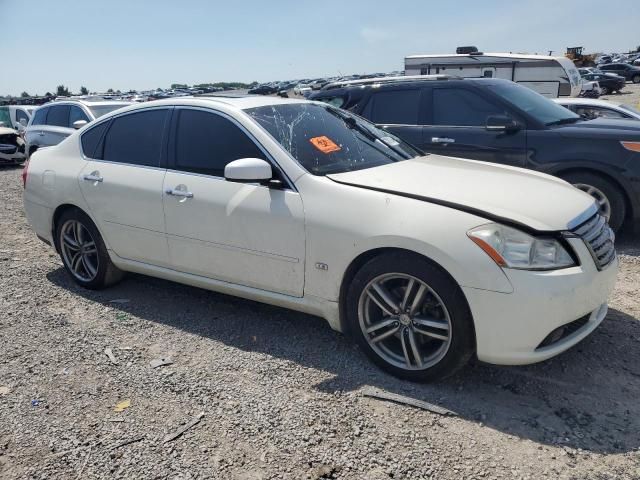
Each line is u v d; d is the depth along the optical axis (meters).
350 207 3.23
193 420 2.90
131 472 2.53
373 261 3.15
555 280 2.83
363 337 3.31
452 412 2.91
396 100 6.97
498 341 2.87
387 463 2.55
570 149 5.72
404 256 3.05
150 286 4.84
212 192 3.75
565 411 2.91
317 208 3.32
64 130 10.52
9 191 10.36
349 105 7.30
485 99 6.36
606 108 8.49
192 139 3.98
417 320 3.10
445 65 15.28
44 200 4.83
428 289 3.01
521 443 2.67
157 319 4.16
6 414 2.98
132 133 4.36
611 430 2.75
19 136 14.13
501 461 2.55
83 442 2.74
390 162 3.92
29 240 6.55
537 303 2.79
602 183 5.64
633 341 3.62
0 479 2.50
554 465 2.52
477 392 3.10
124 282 4.93
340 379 3.26
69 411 3.00
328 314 3.43
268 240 3.51
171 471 2.53
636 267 5.06
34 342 3.80
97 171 4.44
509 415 2.89
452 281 2.93
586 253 3.00
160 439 2.75
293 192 3.45
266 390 3.16
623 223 5.86
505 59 14.45
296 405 3.01
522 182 3.51
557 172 5.86
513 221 2.89
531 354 2.88
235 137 3.78
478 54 14.75
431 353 3.16
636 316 4.00
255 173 3.38
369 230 3.12
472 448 2.64
